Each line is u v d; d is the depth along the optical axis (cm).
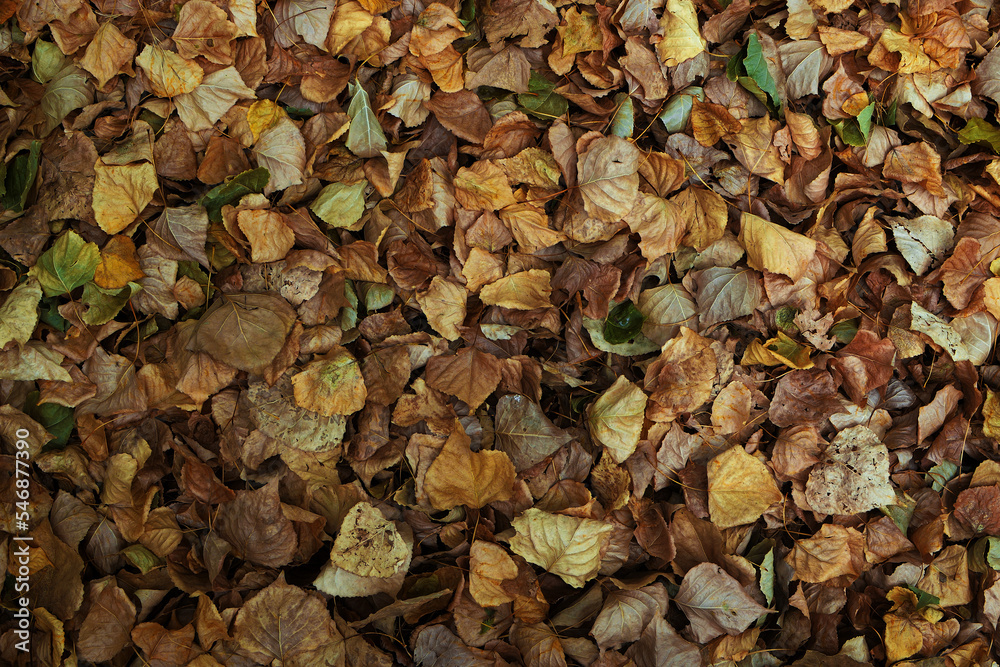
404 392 110
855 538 112
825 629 113
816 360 112
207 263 108
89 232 107
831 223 113
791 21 111
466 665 108
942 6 112
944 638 112
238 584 107
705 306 110
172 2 108
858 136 112
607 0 110
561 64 110
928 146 112
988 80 114
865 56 113
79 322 106
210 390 106
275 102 109
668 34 109
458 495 108
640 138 112
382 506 109
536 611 109
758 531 113
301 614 107
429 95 109
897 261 113
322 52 109
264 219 106
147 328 108
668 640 109
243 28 107
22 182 107
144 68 107
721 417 111
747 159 110
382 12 109
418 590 109
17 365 105
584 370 112
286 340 107
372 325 109
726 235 111
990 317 113
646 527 111
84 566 107
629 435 109
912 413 114
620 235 109
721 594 110
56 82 108
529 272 109
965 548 114
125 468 107
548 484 111
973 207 114
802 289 111
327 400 107
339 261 108
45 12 107
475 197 108
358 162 109
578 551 108
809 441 111
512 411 110
